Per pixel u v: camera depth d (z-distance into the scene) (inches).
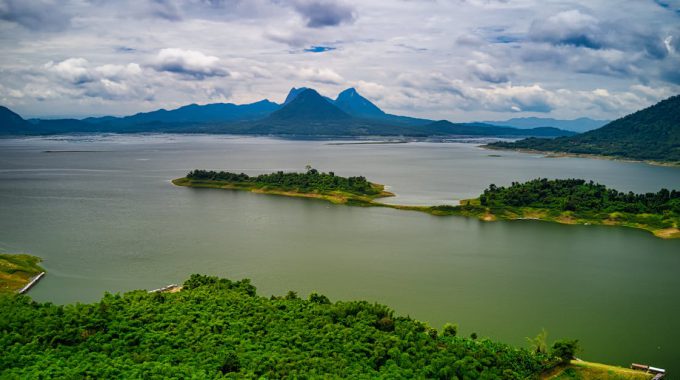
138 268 6540.4
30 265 6437.0
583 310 5418.3
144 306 4564.5
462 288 5984.3
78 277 6190.9
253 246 7628.0
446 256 7327.8
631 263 7155.5
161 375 3371.1
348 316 4503.0
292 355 3811.5
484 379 3715.6
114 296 4948.3
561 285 6181.1
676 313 5369.1
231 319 4399.6
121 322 4160.9
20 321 4089.6
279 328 4259.4
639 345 4675.2
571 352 4180.6
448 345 4192.9
